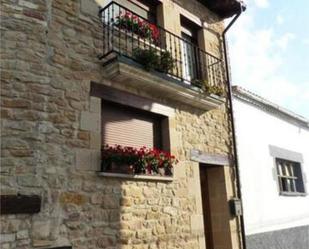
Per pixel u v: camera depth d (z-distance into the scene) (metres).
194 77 7.11
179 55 6.66
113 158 4.84
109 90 5.24
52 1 4.89
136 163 5.08
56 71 4.67
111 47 5.45
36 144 4.18
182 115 6.34
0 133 3.98
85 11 5.26
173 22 6.83
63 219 4.25
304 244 8.98
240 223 6.96
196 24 7.45
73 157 4.54
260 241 7.45
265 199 7.95
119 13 5.68
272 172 8.45
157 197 5.43
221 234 6.77
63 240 4.19
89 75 5.04
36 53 4.46
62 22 4.93
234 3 7.72
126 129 5.52
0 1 4.37
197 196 6.15
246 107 8.18
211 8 7.91
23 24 4.43
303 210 9.42
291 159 9.44
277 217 8.21
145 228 5.12
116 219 4.78
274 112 9.15
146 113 5.87
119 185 4.94
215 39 7.83
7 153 3.96
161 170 5.64
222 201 6.87
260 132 8.42
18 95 4.20
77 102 4.79
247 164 7.70
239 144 7.64
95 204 4.61
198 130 6.60
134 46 5.79
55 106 4.53
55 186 4.26
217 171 7.05
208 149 6.71
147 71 5.47
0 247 3.68
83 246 4.36
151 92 5.85
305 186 9.82
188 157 6.20
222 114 7.36
